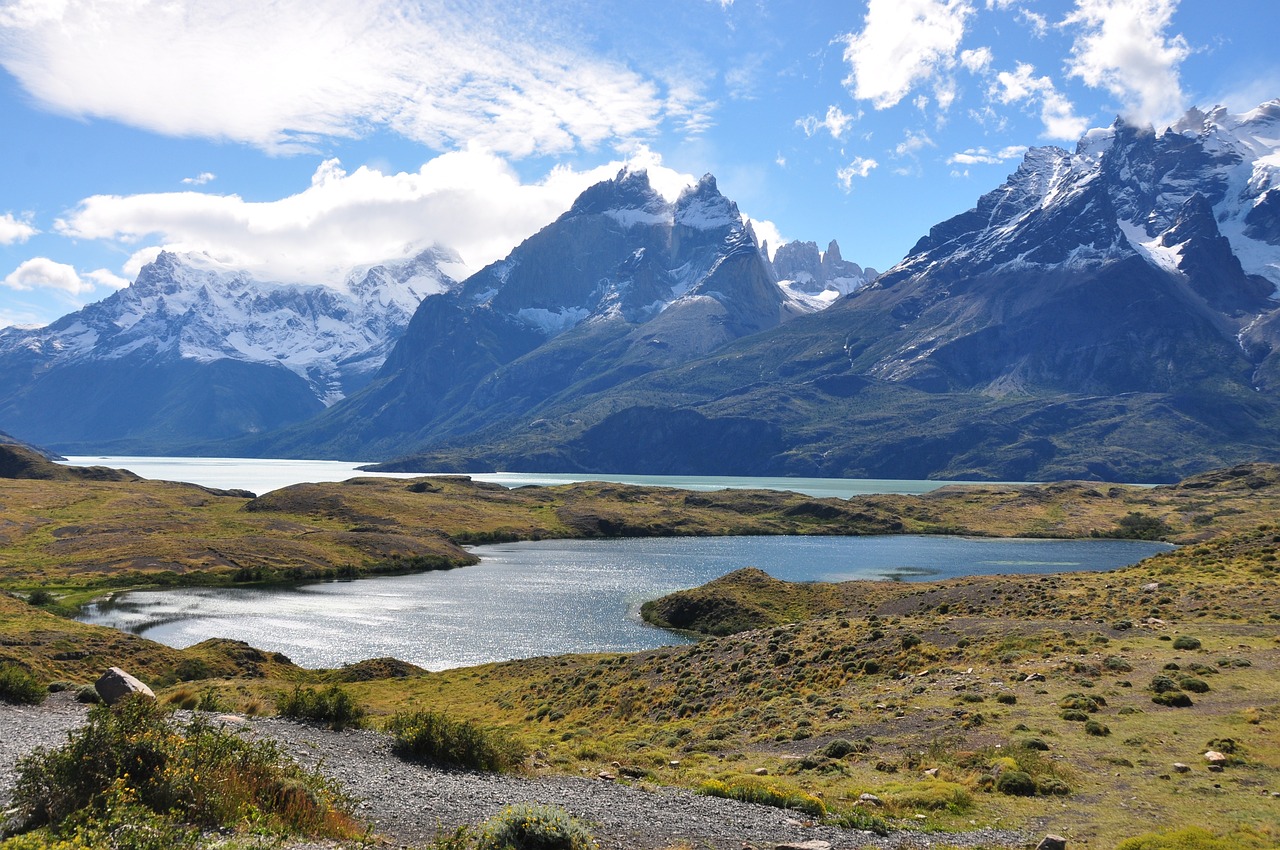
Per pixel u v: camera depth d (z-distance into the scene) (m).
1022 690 44.97
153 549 172.50
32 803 19.91
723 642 72.56
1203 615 62.53
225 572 161.75
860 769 34.91
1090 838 24.45
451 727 35.03
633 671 69.25
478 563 192.00
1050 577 94.88
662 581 162.50
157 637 107.56
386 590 150.75
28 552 170.12
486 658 98.56
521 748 36.72
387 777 29.31
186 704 47.00
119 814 18.48
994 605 80.62
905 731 40.06
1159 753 32.75
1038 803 28.33
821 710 47.62
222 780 21.88
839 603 116.19
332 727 39.31
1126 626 59.91
